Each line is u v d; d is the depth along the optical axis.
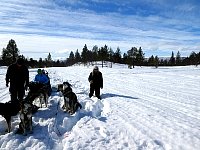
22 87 10.17
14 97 10.04
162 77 30.22
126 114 10.20
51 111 10.23
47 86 11.54
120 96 14.85
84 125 8.52
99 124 8.67
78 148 6.59
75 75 33.34
